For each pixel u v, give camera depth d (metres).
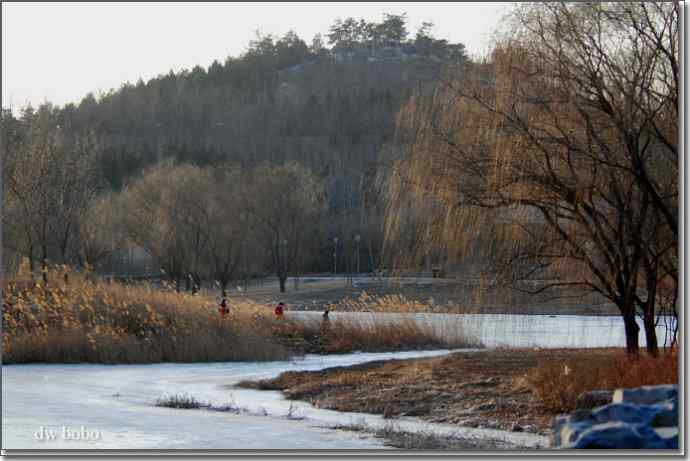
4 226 98.44
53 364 62.97
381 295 108.94
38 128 106.62
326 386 48.25
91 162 117.88
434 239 44.12
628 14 39.19
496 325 53.06
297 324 79.19
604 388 36.62
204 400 45.09
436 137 43.44
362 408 41.22
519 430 34.66
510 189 41.66
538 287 43.72
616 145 39.94
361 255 164.62
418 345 74.56
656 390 24.97
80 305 68.94
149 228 137.75
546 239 42.94
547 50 40.50
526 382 42.12
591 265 42.12
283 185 150.38
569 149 39.66
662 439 21.86
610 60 39.62
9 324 66.75
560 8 40.59
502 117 41.28
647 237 41.12
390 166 46.53
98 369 60.31
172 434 33.91
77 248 125.44
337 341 74.75
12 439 32.56
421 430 35.19
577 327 77.94
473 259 44.06
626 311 41.94
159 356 65.00
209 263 144.62
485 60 42.66
